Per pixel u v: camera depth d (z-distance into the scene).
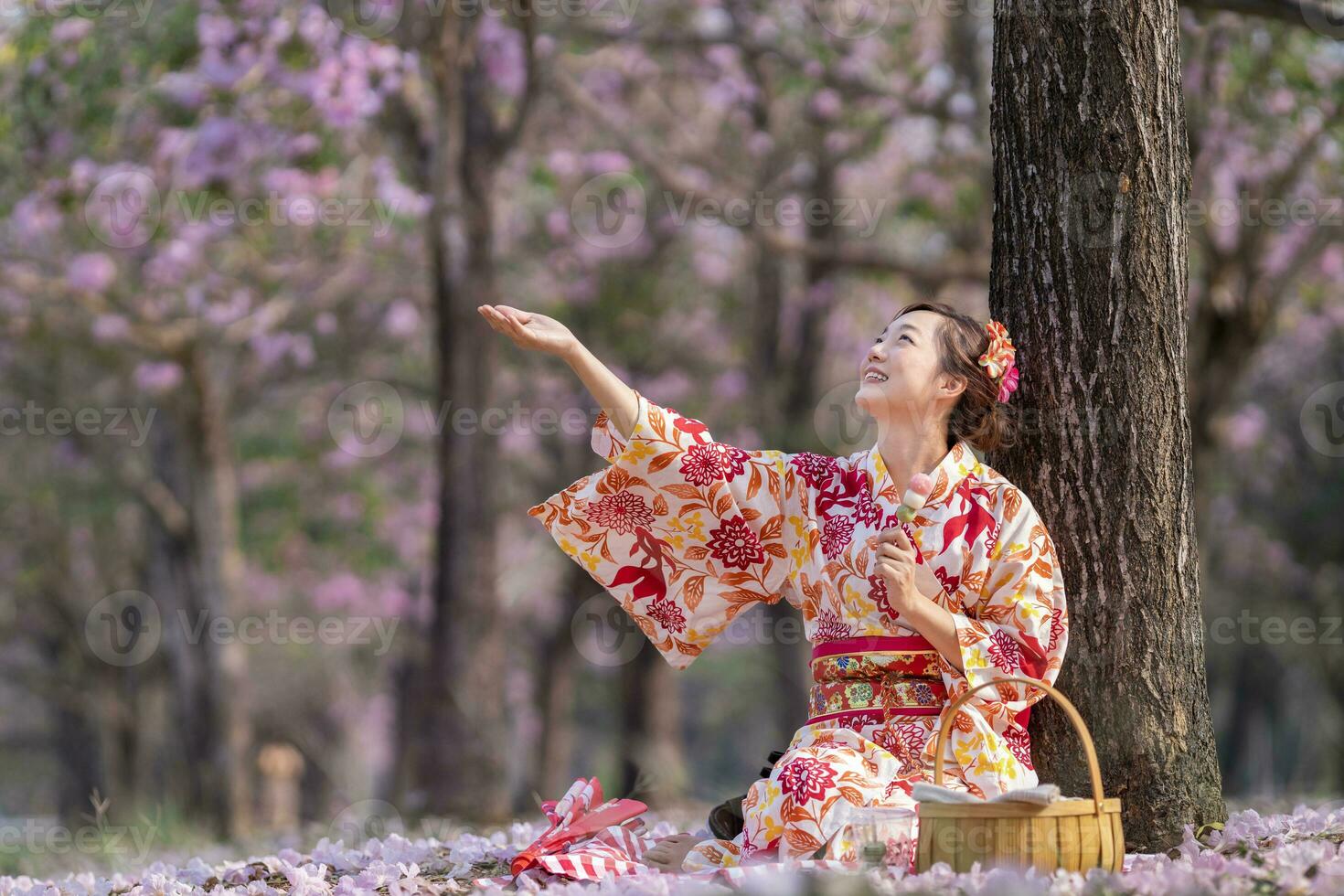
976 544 4.61
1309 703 32.56
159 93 11.45
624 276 17.81
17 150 11.51
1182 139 5.11
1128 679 4.89
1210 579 23.42
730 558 4.94
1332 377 21.09
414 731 12.91
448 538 12.95
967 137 14.19
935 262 14.27
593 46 14.09
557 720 21.02
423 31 11.45
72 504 20.31
